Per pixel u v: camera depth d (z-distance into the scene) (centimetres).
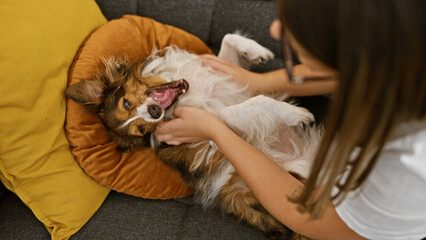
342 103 72
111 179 175
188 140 175
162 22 237
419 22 60
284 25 75
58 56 161
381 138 73
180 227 178
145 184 184
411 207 83
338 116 75
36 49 151
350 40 64
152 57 205
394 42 62
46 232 166
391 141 78
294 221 119
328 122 81
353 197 91
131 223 175
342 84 69
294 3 68
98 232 170
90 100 174
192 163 199
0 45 140
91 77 173
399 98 68
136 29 200
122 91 189
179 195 196
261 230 182
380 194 84
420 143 76
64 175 162
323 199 88
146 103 189
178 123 169
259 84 206
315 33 68
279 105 184
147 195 185
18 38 146
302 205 99
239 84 208
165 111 208
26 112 145
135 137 197
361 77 66
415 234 92
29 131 147
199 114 162
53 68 158
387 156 81
